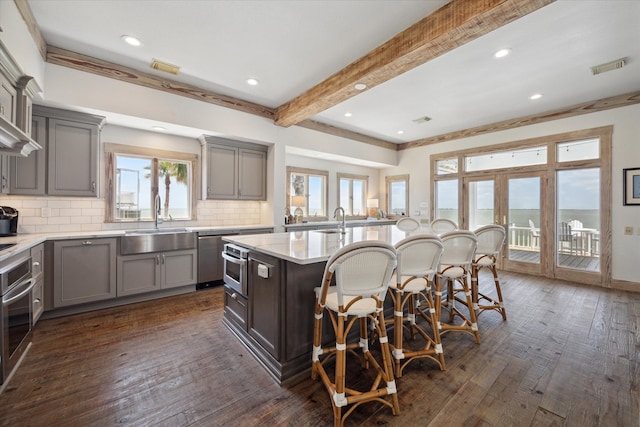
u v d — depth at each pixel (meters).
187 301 3.40
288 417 1.55
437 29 2.29
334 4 2.22
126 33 2.60
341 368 1.50
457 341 2.44
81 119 3.16
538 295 3.71
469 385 1.84
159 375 1.92
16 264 1.97
